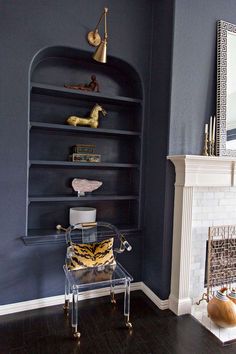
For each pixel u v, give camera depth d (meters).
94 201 2.50
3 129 1.91
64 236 2.12
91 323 1.93
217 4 2.24
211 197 2.24
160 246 2.18
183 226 2.04
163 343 1.74
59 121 2.33
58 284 2.16
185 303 2.09
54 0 2.02
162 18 2.21
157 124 2.25
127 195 2.46
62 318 1.97
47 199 2.11
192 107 2.15
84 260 1.95
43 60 2.22
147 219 2.39
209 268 2.22
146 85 2.38
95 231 2.21
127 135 2.52
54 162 2.09
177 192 2.08
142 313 2.08
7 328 1.83
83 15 2.11
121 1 2.25
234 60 2.29
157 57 2.28
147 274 2.39
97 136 2.50
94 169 2.51
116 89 2.52
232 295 2.05
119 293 2.39
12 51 1.90
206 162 2.03
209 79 2.22
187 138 2.14
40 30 1.98
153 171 2.30
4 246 1.96
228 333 1.86
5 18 1.88
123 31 2.26
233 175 2.19
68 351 1.64
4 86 1.89
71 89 2.13
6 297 1.99
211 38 2.22
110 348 1.67
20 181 1.97
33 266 2.06
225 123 2.24
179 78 2.09
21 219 2.00
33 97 2.23
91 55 2.22
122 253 2.40
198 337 1.81
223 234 2.28
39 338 1.75
